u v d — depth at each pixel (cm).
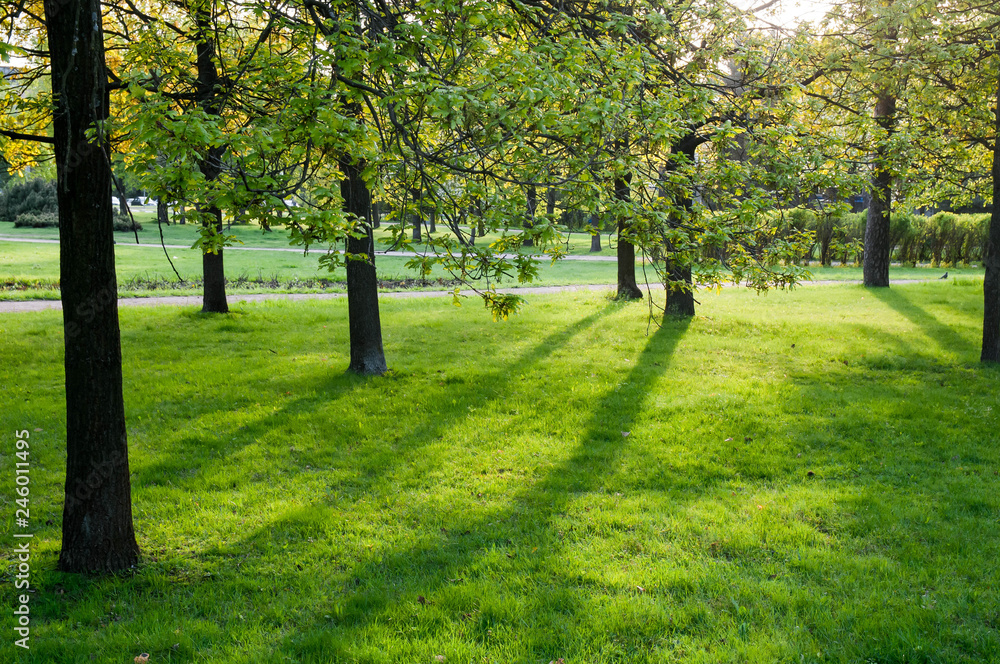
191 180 442
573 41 714
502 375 1209
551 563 585
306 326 1664
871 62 1186
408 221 600
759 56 1009
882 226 2348
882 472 798
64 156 503
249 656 454
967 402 1048
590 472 803
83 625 496
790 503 710
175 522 667
